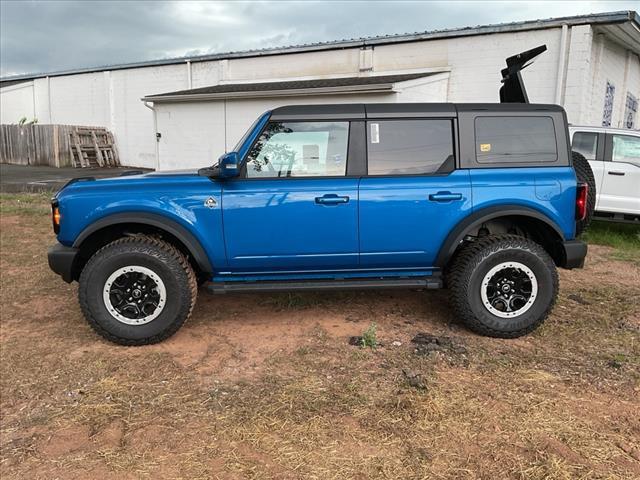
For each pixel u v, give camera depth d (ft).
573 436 9.59
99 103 79.25
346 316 15.75
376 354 13.07
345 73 53.16
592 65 41.37
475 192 13.69
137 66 73.00
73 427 10.11
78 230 13.50
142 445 9.48
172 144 55.72
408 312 16.07
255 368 12.45
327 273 14.19
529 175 13.82
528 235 14.98
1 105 88.84
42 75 83.71
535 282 13.85
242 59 61.21
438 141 13.82
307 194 13.43
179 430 9.93
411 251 13.83
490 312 13.93
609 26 38.93
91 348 13.64
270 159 13.74
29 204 36.60
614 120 50.24
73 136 75.72
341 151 13.75
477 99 44.93
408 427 9.90
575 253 14.07
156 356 13.10
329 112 13.70
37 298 17.58
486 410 10.45
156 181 13.67
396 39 48.14
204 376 12.09
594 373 12.09
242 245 13.56
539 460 8.90
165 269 13.35
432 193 13.57
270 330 14.74
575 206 13.98
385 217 13.57
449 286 14.28
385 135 13.76
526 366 12.44
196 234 13.47
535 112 14.02
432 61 46.83
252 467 8.80
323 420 10.16
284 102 48.42
